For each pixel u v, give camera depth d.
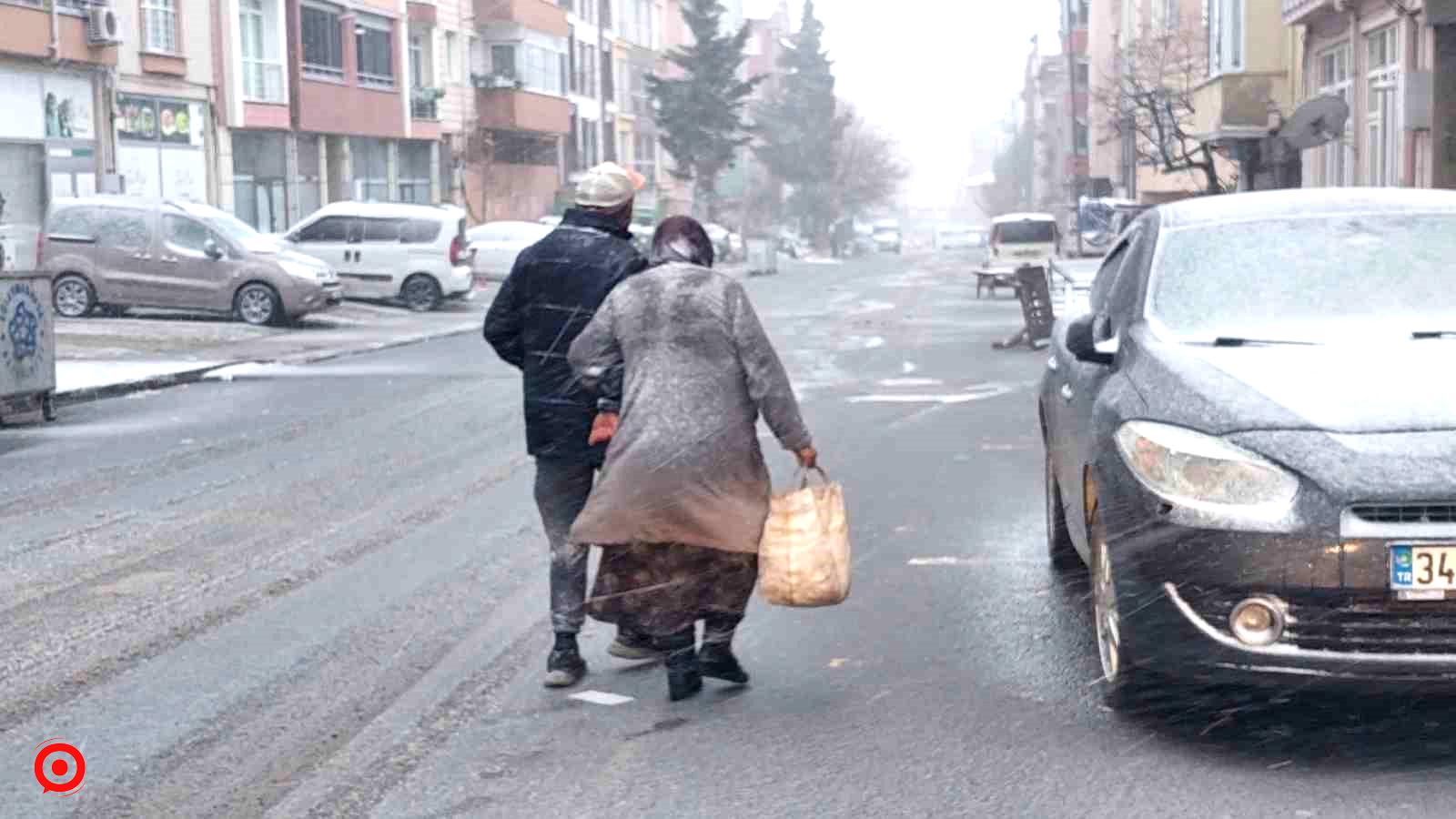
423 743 6.05
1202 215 7.25
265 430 15.16
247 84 40.56
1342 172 30.25
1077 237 43.16
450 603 8.24
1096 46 67.06
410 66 51.44
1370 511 5.31
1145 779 5.46
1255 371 5.98
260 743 6.07
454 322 31.12
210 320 28.88
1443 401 5.62
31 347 15.80
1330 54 31.31
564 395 6.62
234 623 7.87
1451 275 6.65
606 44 77.56
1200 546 5.47
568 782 5.61
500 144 59.00
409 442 14.16
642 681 6.84
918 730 6.07
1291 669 5.37
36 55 31.67
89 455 13.67
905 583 8.50
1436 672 5.27
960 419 15.01
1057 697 6.42
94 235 28.39
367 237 33.94
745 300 6.25
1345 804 5.19
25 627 7.83
